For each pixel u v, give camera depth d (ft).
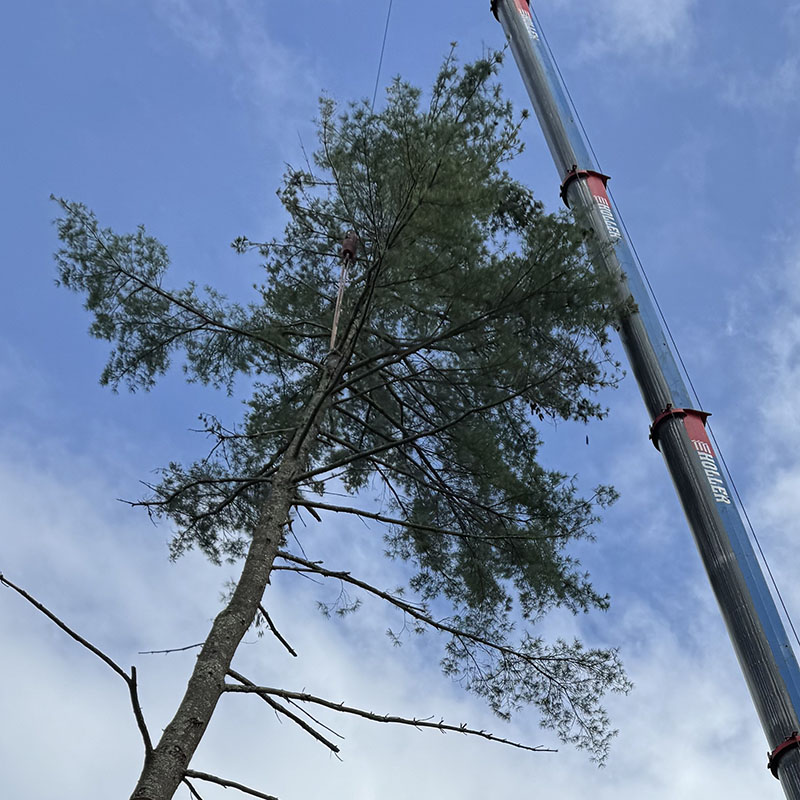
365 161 30.37
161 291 32.37
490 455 29.66
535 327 28.81
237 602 23.90
